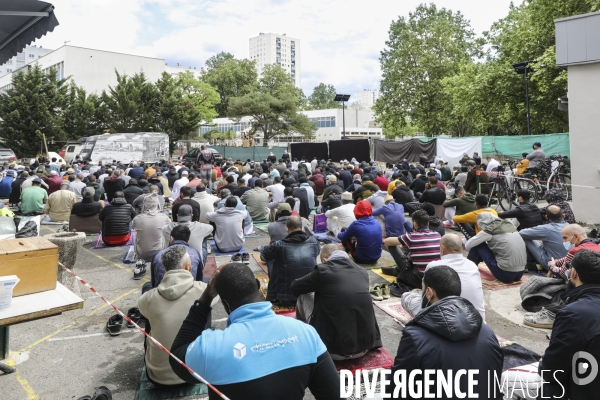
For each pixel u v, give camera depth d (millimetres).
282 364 1802
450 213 9688
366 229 6789
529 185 12727
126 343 4332
